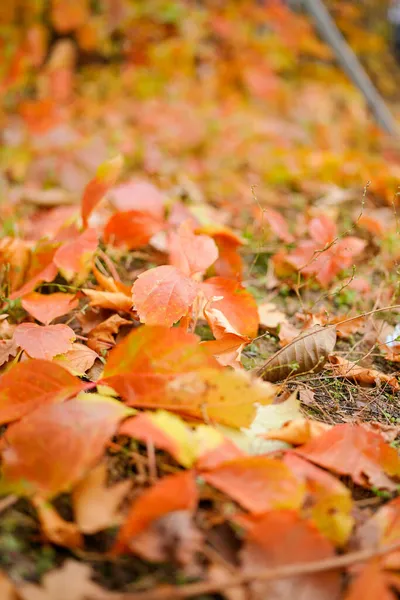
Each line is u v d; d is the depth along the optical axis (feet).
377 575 1.71
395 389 2.42
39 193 4.26
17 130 5.08
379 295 2.84
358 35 8.45
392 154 5.91
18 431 1.87
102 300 2.57
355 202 4.00
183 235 2.57
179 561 1.73
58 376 2.04
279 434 2.04
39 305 2.52
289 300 2.96
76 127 5.46
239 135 5.59
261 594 1.70
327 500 1.84
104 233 2.93
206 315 2.42
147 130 5.57
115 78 6.34
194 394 1.98
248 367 2.47
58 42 6.44
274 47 6.95
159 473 1.99
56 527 1.78
